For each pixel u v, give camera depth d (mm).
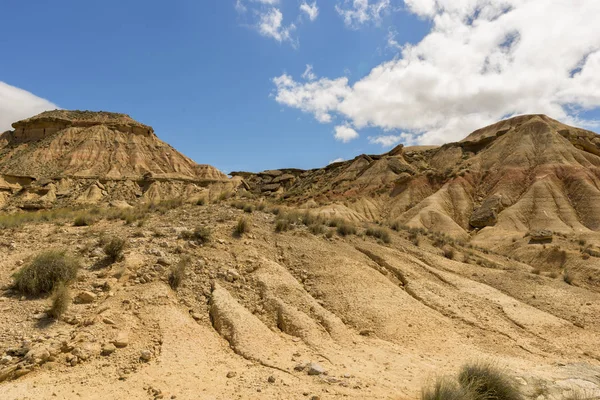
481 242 48594
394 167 85250
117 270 10812
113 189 90312
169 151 121500
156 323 8875
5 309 8422
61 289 8859
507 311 13719
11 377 6523
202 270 12016
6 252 11883
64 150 107812
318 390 6883
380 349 9664
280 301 11102
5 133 119438
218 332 9422
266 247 14945
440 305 13203
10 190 78625
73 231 15047
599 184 65062
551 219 56844
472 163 80125
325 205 69875
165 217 18094
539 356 10766
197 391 6535
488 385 7309
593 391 8070
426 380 7613
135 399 6109
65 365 7082
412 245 20703
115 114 131375
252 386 6883
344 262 14500
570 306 14945
